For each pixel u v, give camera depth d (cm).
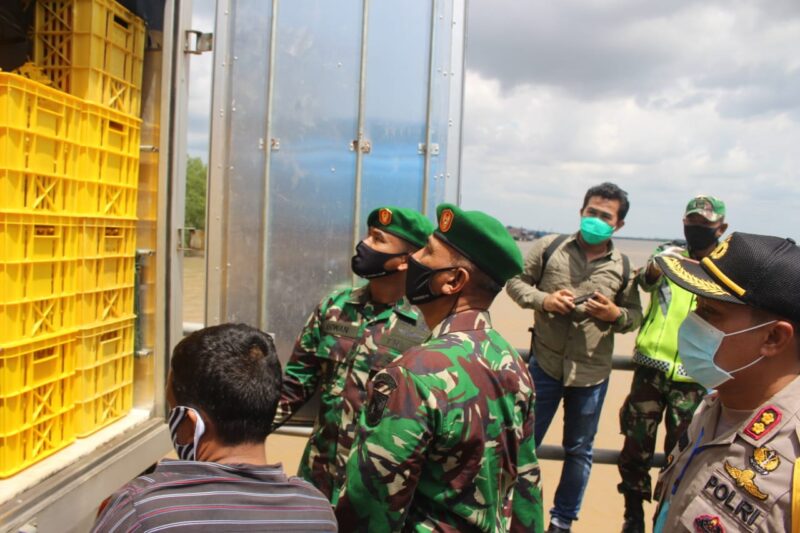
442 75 290
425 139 291
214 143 292
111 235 232
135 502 107
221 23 289
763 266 128
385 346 228
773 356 130
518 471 161
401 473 139
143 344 257
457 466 145
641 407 315
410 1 288
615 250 333
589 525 366
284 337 295
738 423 135
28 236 187
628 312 318
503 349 159
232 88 291
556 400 329
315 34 290
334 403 232
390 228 236
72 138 204
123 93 237
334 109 290
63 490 189
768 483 120
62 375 208
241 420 120
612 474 460
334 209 292
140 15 254
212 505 109
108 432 229
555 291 326
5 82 174
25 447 193
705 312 140
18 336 185
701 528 127
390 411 142
